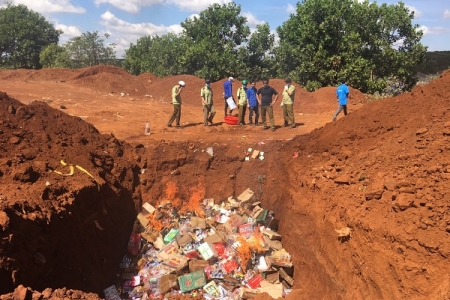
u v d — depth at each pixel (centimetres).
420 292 448
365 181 713
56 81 2481
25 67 4491
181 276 797
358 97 2075
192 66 3095
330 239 684
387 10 2433
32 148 824
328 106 1967
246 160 1092
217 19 3216
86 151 927
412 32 2466
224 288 786
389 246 529
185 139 1177
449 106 791
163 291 777
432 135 715
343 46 2391
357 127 953
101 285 756
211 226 953
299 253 800
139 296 781
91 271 733
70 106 1688
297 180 895
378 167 738
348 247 625
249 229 918
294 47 2975
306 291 720
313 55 2466
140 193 1022
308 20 2417
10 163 739
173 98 1352
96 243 778
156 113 1694
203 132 1301
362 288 564
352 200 670
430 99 862
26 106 927
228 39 3266
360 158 822
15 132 839
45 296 518
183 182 1060
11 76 2588
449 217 491
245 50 3234
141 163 1054
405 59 2445
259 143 1113
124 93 2347
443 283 423
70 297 531
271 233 903
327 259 683
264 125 1360
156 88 2470
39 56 4359
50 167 800
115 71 2708
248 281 802
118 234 881
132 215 970
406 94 961
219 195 1064
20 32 4319
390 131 873
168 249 874
